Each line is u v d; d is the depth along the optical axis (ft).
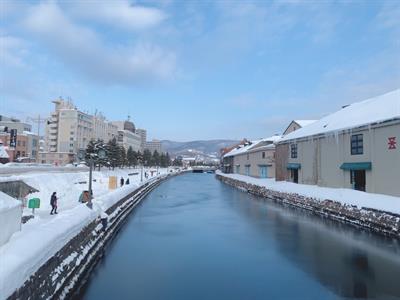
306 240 65.05
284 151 151.33
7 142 257.34
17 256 27.78
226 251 57.52
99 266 49.52
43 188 101.60
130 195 117.80
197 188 210.18
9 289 23.99
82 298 37.91
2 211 31.48
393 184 80.79
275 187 143.84
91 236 52.90
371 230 72.64
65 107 407.85
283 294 38.73
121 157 314.14
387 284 41.78
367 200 79.92
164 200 140.15
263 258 53.11
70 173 153.99
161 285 41.75
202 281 42.98
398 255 54.08
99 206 66.69
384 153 84.43
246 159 253.65
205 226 80.43
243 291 39.75
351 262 50.57
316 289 40.40
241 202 131.34
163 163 553.23
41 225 39.81
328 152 111.55
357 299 37.32
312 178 122.42
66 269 37.99
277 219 89.92
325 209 93.97
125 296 38.29
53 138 388.78
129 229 77.30
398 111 82.28
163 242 64.18
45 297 31.17
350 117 108.27
